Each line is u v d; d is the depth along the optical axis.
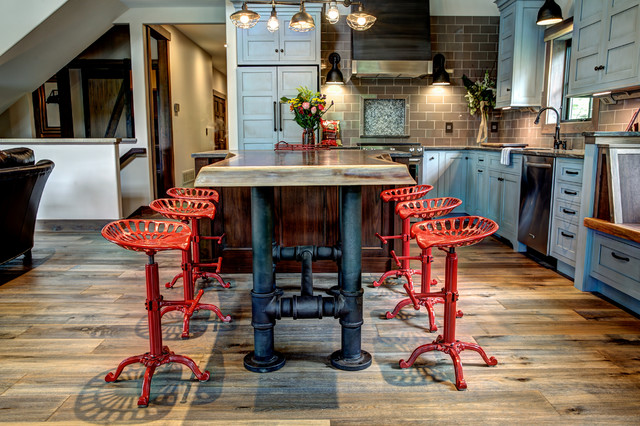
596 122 4.16
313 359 2.23
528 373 2.08
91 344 2.39
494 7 6.03
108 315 2.79
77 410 1.81
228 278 3.54
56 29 5.25
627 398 1.87
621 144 2.97
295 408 1.82
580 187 3.29
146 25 6.39
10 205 3.43
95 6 5.51
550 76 5.02
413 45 5.70
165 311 2.65
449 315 2.04
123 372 2.11
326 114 6.14
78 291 3.23
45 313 2.82
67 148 5.27
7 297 3.11
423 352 2.12
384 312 2.82
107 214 5.37
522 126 5.66
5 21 4.88
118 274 3.64
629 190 2.95
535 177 3.96
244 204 3.57
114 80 6.73
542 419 1.73
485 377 2.05
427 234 2.00
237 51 5.53
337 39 6.00
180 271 3.72
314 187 3.47
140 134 6.51
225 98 13.09
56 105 7.54
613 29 3.37
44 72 5.95
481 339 2.43
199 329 2.59
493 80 6.11
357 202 2.07
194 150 8.87
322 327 2.62
